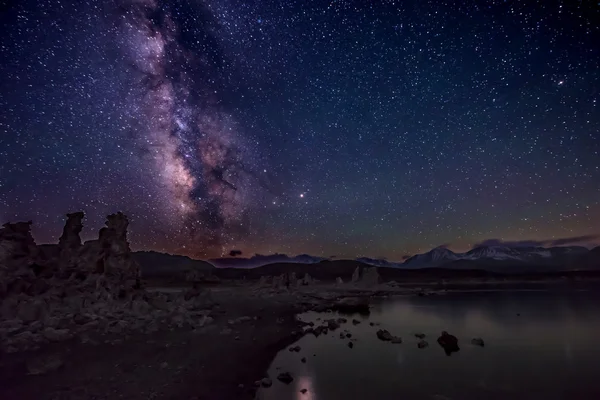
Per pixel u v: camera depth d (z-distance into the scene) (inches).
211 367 377.7
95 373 339.9
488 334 610.5
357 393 323.6
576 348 507.2
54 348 421.7
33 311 522.9
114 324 548.7
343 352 482.0
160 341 486.0
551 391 336.8
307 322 733.9
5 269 613.0
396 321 762.2
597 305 967.0
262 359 429.1
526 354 476.4
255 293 1353.3
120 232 812.0
